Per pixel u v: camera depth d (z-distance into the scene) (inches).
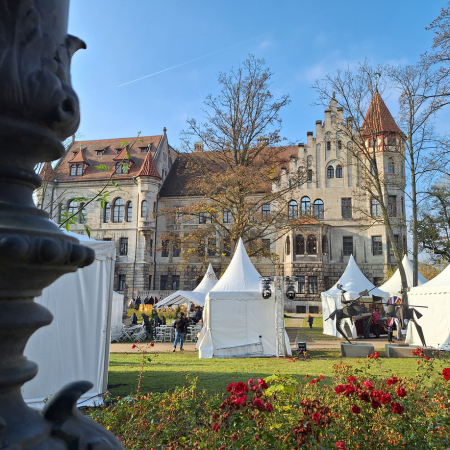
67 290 277.9
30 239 55.7
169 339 821.2
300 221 980.6
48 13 65.6
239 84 1002.1
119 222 1819.6
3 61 58.9
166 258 1793.8
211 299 580.1
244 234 966.4
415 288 671.8
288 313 1542.8
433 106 724.7
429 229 1018.7
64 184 1867.6
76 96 68.1
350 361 502.0
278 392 164.9
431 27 641.0
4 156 62.6
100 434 61.5
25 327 57.8
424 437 147.3
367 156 939.3
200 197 1793.8
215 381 358.9
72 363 277.1
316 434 129.5
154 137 2015.3
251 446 129.7
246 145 1010.7
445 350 578.6
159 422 163.6
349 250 1621.6
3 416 55.7
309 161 1665.8
